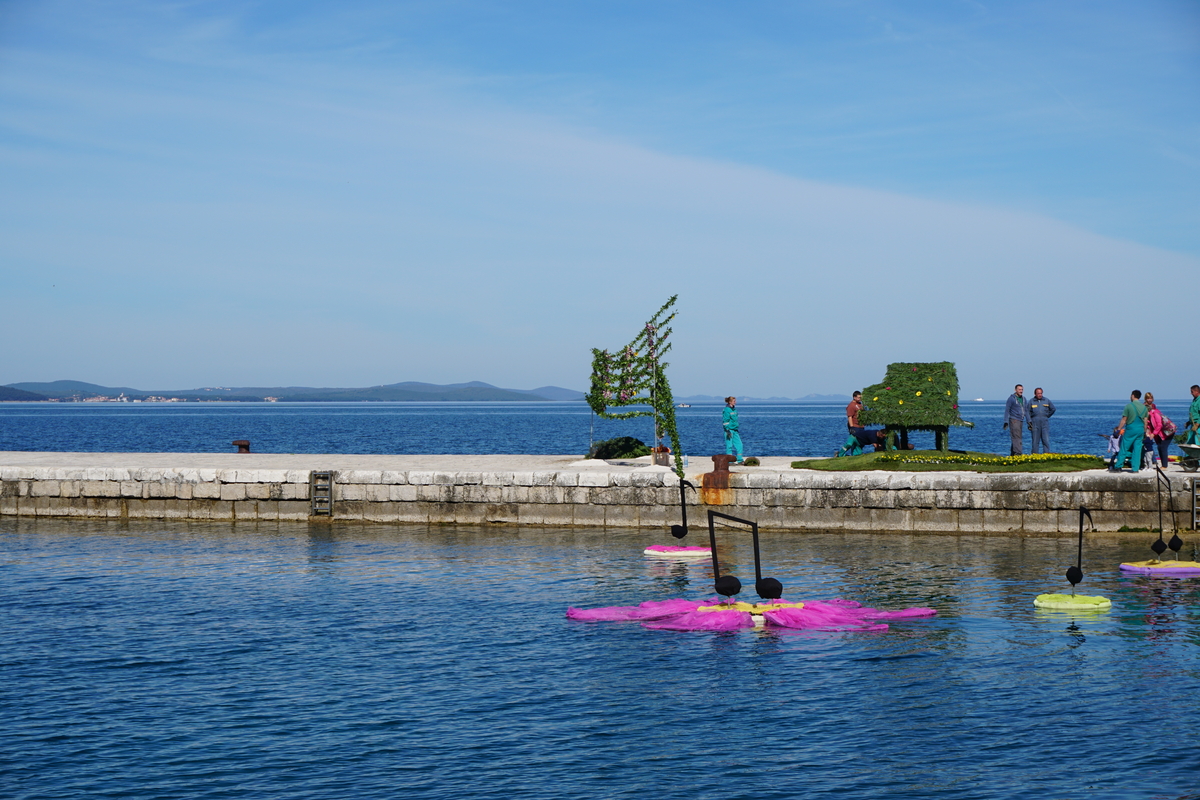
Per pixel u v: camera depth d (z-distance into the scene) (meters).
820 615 17.06
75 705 12.98
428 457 39.41
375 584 20.52
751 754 11.27
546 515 28.81
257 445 88.56
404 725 12.22
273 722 12.34
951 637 15.81
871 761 11.03
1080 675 13.80
